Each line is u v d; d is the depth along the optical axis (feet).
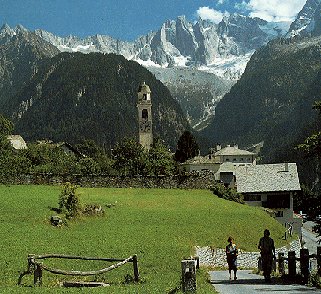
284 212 389.39
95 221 191.11
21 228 156.87
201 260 165.17
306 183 566.77
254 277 121.49
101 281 98.17
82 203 203.62
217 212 254.88
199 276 107.24
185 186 325.62
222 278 118.21
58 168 340.18
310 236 401.29
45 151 422.82
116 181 309.22
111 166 404.36
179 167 428.56
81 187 296.51
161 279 99.86
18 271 102.89
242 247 206.08
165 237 176.86
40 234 150.92
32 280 95.81
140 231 180.55
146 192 300.40
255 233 233.76
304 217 122.83
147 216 216.95
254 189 393.29
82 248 136.56
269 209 375.45
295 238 277.64
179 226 205.87
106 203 228.22
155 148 433.89
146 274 109.19
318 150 118.93
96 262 120.67
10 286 86.94
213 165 485.97
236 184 398.83
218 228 217.97
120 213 215.72
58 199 209.67
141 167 380.58
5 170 300.20
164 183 321.73
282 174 403.34
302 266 101.14
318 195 122.01
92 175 304.71
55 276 101.09
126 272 111.04
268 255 105.29
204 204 277.03
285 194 392.47
